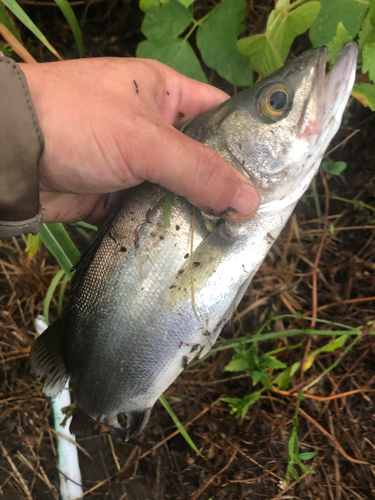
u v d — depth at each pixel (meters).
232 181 0.18
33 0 0.31
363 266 0.34
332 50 0.23
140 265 0.20
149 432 0.34
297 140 0.19
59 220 0.26
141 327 0.21
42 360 0.23
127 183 0.20
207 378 0.35
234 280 0.21
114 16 0.31
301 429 0.33
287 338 0.34
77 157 0.19
